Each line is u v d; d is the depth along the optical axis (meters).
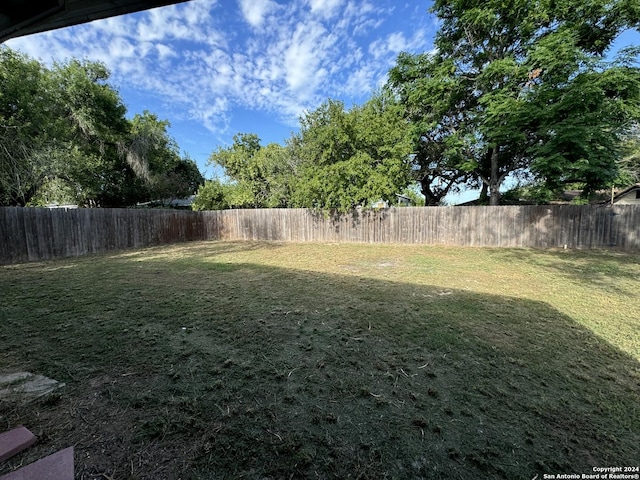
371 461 1.37
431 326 3.07
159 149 16.55
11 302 3.92
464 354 2.46
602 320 3.21
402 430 1.58
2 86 8.39
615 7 8.45
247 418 1.67
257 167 14.75
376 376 2.13
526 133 9.91
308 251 9.22
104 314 3.45
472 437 1.53
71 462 1.33
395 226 10.97
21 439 1.45
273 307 3.71
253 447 1.45
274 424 1.62
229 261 7.41
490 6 9.46
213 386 1.99
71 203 13.06
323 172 10.77
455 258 7.52
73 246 8.80
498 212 9.88
